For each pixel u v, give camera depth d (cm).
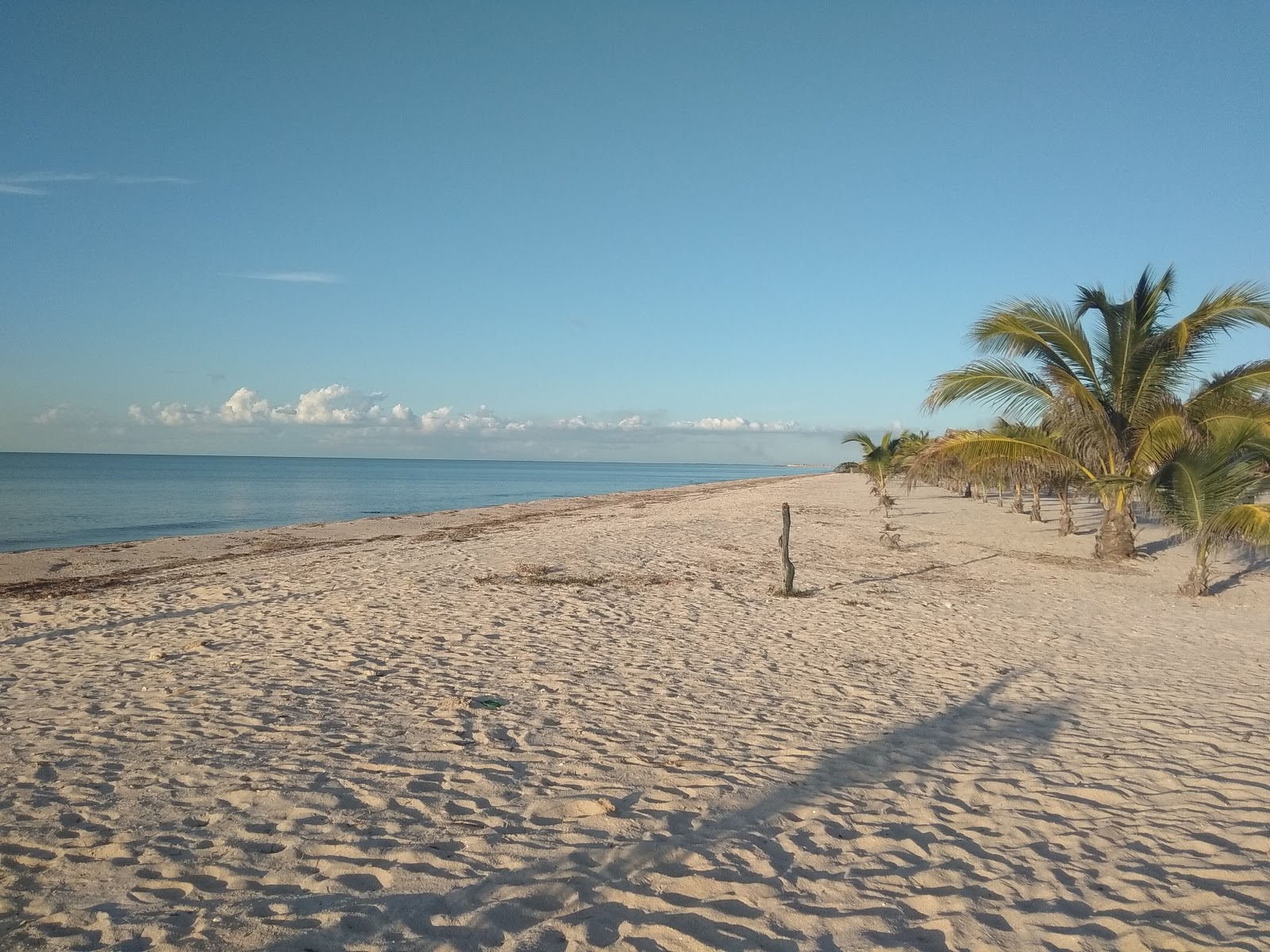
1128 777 490
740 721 595
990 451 1512
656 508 3406
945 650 853
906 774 492
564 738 548
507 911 327
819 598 1152
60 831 397
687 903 337
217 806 430
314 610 1017
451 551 1700
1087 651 857
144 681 690
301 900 334
